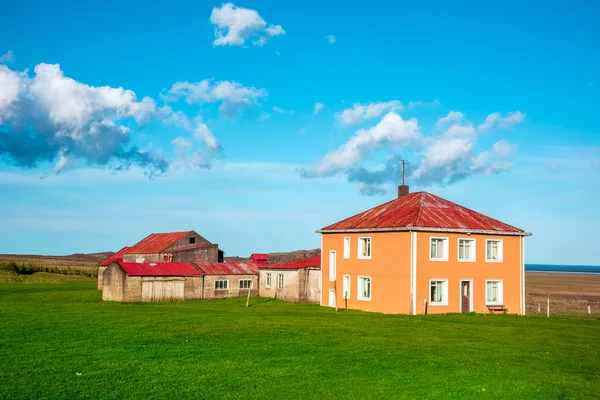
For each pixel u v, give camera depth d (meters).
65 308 46.31
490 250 50.41
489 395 19.34
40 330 31.56
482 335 31.91
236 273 68.00
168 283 62.34
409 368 22.89
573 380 21.47
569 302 82.25
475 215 52.38
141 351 25.64
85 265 194.12
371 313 45.91
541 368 23.36
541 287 128.25
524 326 36.62
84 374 21.28
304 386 20.00
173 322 35.88
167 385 19.92
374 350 26.45
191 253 80.81
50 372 21.52
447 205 52.47
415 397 18.98
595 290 117.50
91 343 27.53
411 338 30.28
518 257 51.84
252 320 37.47
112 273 61.31
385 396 19.05
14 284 86.12
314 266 60.09
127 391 19.17
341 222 55.75
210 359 24.11
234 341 28.48
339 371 22.19
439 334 32.03
